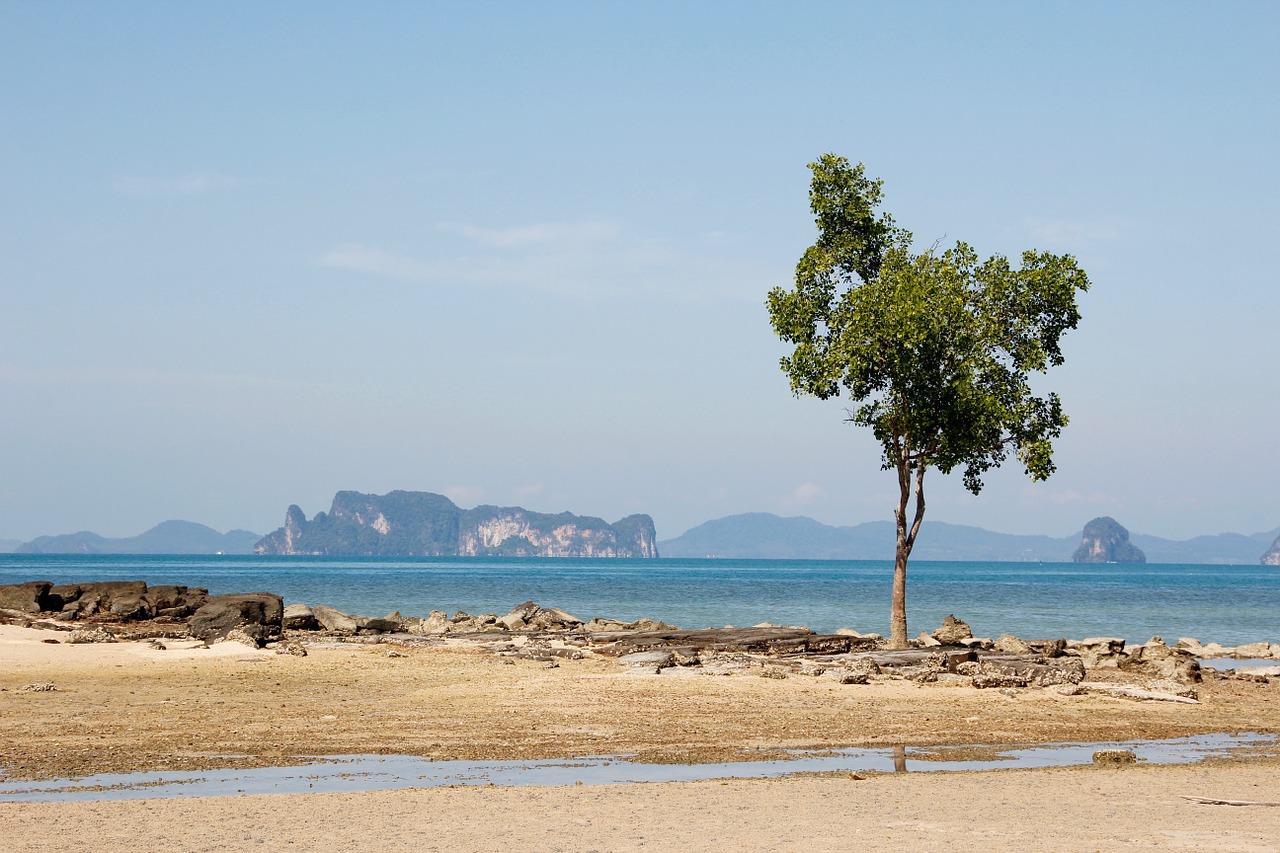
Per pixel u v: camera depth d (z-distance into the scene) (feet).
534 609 188.75
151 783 59.72
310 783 60.13
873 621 243.60
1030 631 223.30
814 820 49.60
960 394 130.00
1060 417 136.67
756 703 91.61
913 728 81.25
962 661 114.73
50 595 175.42
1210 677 121.60
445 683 101.76
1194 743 77.77
